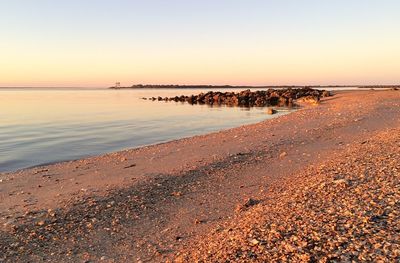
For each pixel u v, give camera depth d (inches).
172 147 876.0
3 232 367.6
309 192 349.7
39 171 683.4
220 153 728.3
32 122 1660.9
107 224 380.5
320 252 217.0
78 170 674.2
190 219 381.4
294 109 2239.2
